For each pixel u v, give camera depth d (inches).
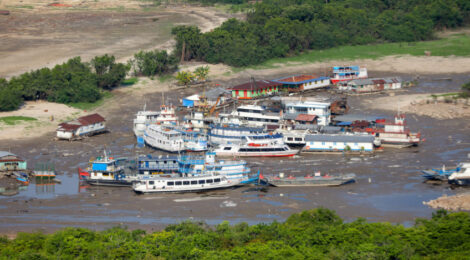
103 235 4441.4
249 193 5689.0
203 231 4500.5
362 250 4005.9
